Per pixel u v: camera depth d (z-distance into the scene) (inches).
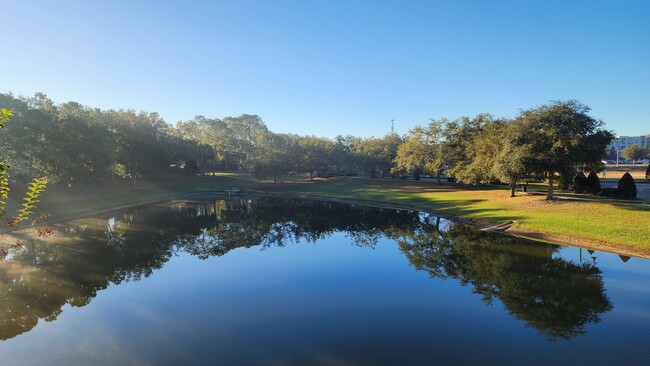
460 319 587.2
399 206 2003.0
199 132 4736.7
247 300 689.6
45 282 810.2
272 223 1648.6
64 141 1850.4
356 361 463.2
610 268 802.8
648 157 4594.0
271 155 3373.5
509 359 463.5
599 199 1441.9
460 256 964.0
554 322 567.5
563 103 1307.8
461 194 2007.9
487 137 1750.7
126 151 2600.9
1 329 575.8
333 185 3112.7
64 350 503.5
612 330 534.0
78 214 1774.1
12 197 1651.1
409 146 2549.2
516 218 1285.7
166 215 1888.5
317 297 700.7
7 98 1631.4
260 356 478.6
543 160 1295.5
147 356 482.9
